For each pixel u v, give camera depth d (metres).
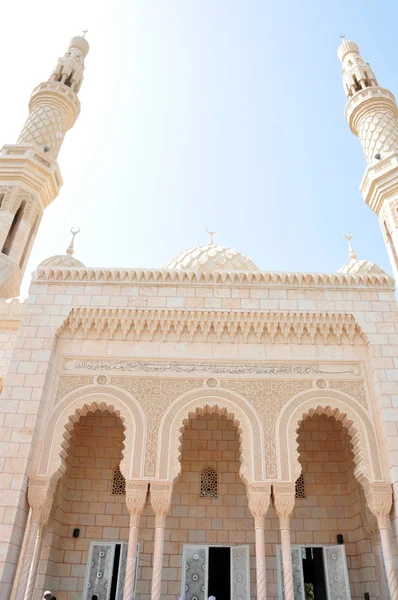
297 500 15.93
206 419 17.14
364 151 23.59
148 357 14.59
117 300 15.38
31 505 12.53
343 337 15.04
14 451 12.86
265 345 14.84
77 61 27.41
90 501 15.91
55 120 24.34
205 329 14.99
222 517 15.59
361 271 16.94
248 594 13.98
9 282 19.78
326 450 16.73
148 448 13.24
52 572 14.52
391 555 12.01
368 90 24.52
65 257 17.67
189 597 14.21
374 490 12.72
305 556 16.41
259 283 15.73
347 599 14.09
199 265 21.44
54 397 14.02
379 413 13.73
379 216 22.02
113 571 14.86
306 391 14.12
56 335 14.84
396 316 15.08
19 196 21.45
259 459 13.16
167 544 15.13
